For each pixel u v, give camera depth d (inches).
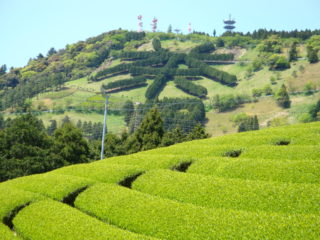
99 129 5610.2
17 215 1165.7
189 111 6781.5
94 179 1379.2
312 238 666.8
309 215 751.7
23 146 2842.0
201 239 774.5
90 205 1109.7
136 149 3405.5
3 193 1381.6
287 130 1581.0
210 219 833.5
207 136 3521.2
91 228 920.3
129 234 850.1
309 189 880.9
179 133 3641.7
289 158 1192.8
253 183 994.7
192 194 1031.6
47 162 2901.1
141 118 5561.0
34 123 3289.9
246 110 7396.7
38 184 1422.2
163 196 1087.6
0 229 1056.2
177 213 903.1
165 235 837.8
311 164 1034.1
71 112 7209.6
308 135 1401.3
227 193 977.5
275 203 876.0
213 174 1189.7
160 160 1441.9
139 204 1010.1
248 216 808.3
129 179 1337.4
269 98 7696.9
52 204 1186.6
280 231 713.6
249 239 722.2
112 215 1008.9
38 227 1016.9
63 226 971.3
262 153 1285.7
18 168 2763.3
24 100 7824.8
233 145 1473.9
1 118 4906.5
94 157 3425.2
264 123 6692.9
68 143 3105.3
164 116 5659.5
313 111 6008.9
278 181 1019.3
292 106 7081.7
